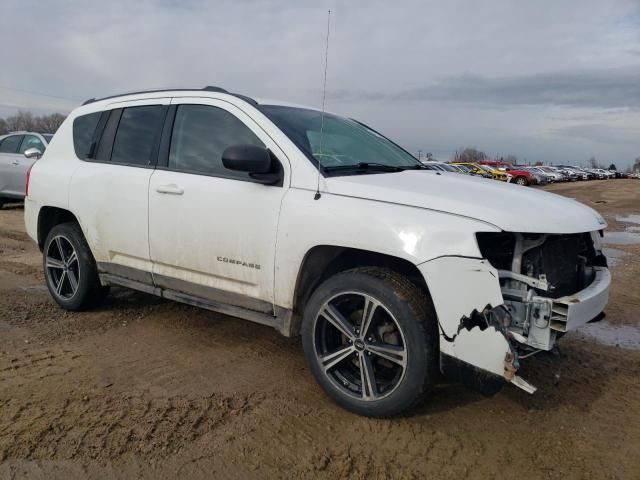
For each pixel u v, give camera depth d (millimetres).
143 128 4105
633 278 7023
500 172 39531
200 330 4375
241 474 2510
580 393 3445
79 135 4617
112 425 2848
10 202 13188
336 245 2939
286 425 2926
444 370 2717
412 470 2582
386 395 2883
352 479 2502
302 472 2537
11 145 11805
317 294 3102
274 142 3352
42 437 2715
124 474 2473
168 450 2658
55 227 4707
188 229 3609
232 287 3488
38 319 4531
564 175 51250
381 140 4289
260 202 3270
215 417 2977
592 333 4691
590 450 2793
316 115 3924
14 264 6648
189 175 3674
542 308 2617
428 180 3258
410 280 2918
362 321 2947
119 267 4180
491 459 2689
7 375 3414
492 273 2564
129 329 4355
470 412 3133
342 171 3295
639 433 2973
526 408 3211
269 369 3654
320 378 3141
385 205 2871
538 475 2576
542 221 2754
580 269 3205
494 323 2562
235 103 3613
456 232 2650
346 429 2908
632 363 3988
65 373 3479
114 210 4074
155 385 3348
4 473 2438
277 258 3191
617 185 42656
